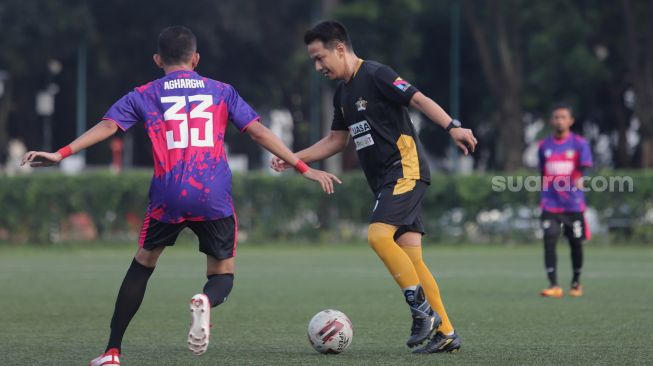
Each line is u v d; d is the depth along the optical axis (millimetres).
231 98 23875
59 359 26062
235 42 173125
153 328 33438
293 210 102562
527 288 50781
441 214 102375
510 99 135375
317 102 170250
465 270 65125
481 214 102250
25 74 166875
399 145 26375
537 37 144250
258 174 102812
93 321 35750
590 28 142375
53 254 88188
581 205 46594
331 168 137375
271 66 181625
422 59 181125
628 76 147000
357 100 26469
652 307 40594
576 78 142125
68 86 179500
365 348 28000
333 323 26531
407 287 26109
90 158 182250
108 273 62688
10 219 99250
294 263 73750
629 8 122000
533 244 101375
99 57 171750
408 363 24797
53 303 42969
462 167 192125
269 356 26312
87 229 100375
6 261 76875
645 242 99750
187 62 24172
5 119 170625
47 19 157500
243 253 89062
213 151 23328
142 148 185500
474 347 28047
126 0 166625
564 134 47562
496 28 134000
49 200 99625
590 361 25188
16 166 182750
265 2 176750
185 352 27266
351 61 26656
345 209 102750
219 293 23172
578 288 46656
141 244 23578
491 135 182875
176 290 49781
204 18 168375
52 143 183750
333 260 77875
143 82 175250
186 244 100812
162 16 168750
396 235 27078
